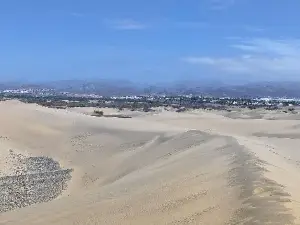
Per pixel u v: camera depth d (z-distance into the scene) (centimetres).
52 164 5356
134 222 2092
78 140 6588
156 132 6481
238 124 8662
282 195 1845
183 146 4903
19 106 8869
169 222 1958
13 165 5122
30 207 3234
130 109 12988
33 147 6381
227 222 1712
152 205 2314
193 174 2936
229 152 3581
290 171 2877
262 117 10894
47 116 7938
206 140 4909
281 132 7500
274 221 1544
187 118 9694
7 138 6562
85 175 4741
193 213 1984
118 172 4597
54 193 3925
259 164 2694
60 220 2452
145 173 3650
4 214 3030
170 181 2895
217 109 13838
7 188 3991
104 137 6594
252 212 1703
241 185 2178
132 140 6172
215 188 2303
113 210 2400
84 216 2405
